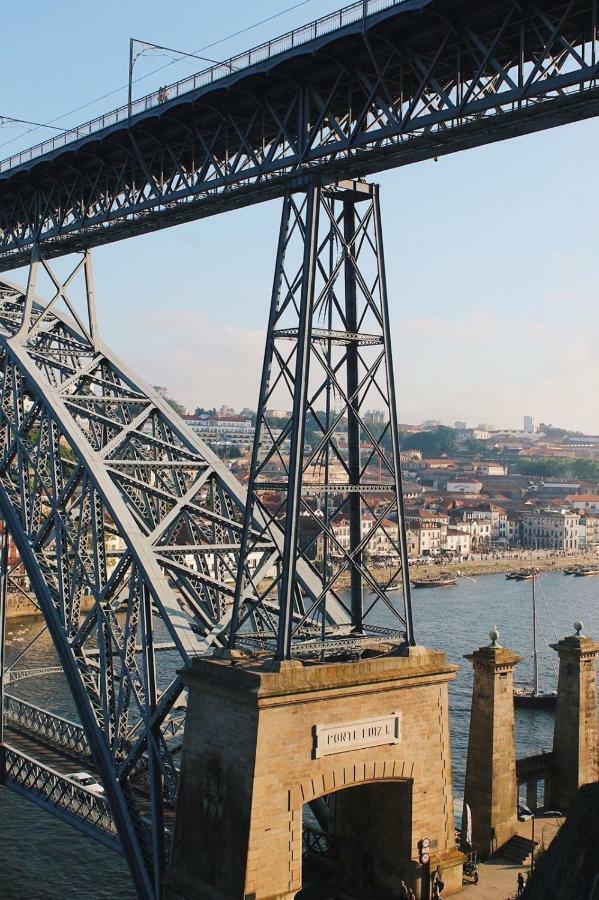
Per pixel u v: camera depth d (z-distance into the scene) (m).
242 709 35.00
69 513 47.16
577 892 33.88
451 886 39.38
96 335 54.94
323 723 35.94
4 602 58.53
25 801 68.06
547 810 50.94
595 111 31.41
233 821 34.88
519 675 122.56
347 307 39.53
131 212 48.12
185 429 50.62
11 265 60.69
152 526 48.88
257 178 40.31
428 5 32.09
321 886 40.41
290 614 36.00
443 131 33.66
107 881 56.97
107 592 43.50
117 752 42.53
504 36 32.91
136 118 45.06
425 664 38.88
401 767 38.12
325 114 37.09
